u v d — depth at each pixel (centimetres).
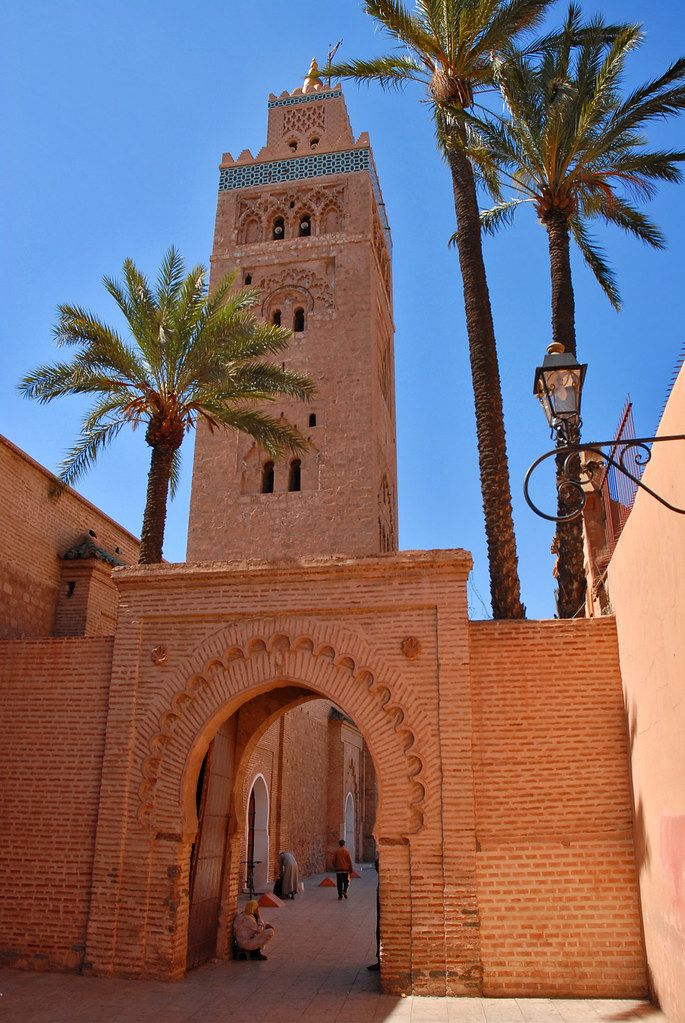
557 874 1095
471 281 1622
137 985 1132
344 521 2670
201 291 1823
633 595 1070
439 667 1184
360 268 2989
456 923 1082
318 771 3406
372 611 1237
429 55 1730
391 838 1137
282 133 3331
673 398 827
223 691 1256
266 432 1923
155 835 1217
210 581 1298
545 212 1725
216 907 1384
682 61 1641
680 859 871
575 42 1783
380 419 2958
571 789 1131
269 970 1272
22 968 1206
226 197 3241
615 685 1169
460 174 1702
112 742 1265
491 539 1466
